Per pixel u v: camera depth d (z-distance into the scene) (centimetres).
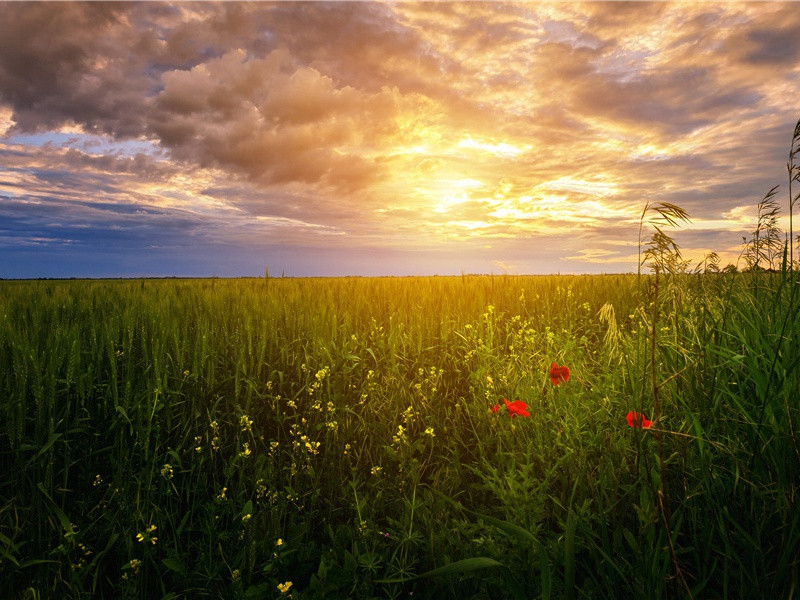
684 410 289
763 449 255
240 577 244
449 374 585
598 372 462
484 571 240
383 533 289
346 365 534
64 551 248
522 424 374
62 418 357
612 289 1012
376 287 1002
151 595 262
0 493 318
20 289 795
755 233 392
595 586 220
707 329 337
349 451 400
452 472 358
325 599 233
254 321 645
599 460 308
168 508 323
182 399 432
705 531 238
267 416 445
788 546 206
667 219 200
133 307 575
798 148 288
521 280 1181
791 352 279
